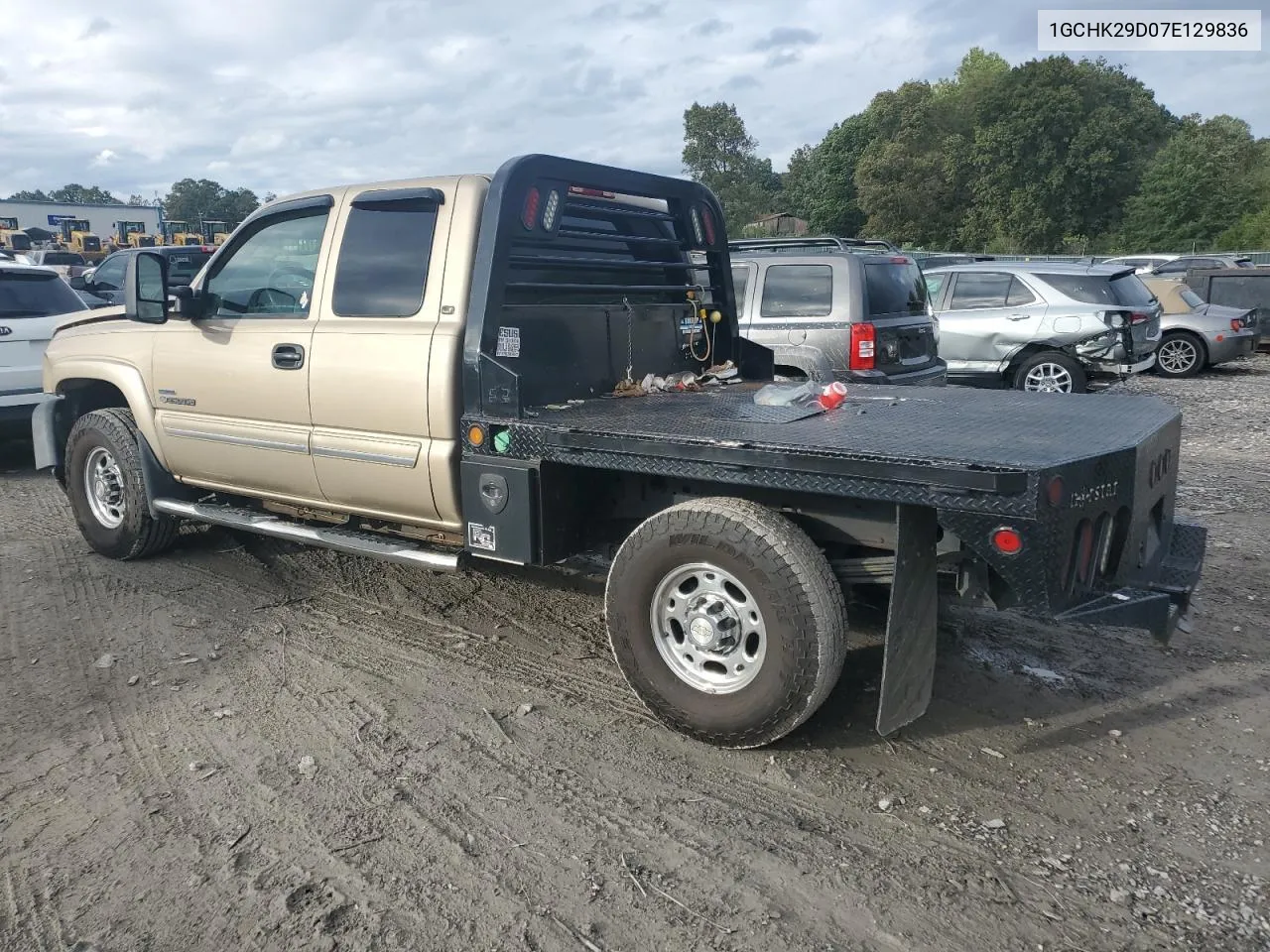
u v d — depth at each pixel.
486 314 4.12
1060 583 3.07
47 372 6.20
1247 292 18.52
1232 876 2.91
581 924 2.74
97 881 2.94
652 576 3.69
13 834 3.18
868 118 71.50
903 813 3.27
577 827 3.21
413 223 4.43
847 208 75.62
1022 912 2.76
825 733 3.81
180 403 5.33
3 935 2.70
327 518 5.23
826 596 3.38
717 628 3.60
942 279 13.16
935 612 3.45
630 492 4.22
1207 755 3.62
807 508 3.63
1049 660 4.47
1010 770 3.53
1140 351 12.45
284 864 3.01
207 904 2.83
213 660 4.56
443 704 4.11
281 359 4.77
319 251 4.74
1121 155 57.81
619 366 4.97
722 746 3.69
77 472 6.05
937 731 3.83
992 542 3.01
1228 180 52.66
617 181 4.79
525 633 4.88
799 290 8.24
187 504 5.57
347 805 3.34
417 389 4.28
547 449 3.89
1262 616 4.98
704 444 3.46
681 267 5.41
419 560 4.49
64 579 5.74
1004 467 2.94
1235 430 10.62
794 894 2.85
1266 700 4.05
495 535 4.12
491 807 3.32
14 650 4.69
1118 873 2.93
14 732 3.87
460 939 2.68
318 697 4.17
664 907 2.80
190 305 5.21
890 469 3.12
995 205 60.28
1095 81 58.72
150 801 3.36
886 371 8.24
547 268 4.67
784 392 4.51
